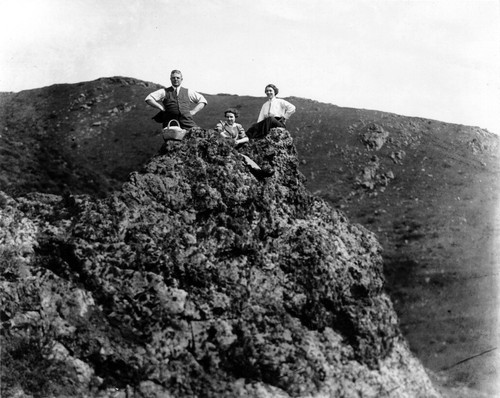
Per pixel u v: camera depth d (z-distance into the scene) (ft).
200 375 42.39
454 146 138.21
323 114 158.40
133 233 45.70
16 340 42.24
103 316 43.52
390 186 128.88
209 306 44.45
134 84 158.10
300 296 46.52
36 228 46.93
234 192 48.75
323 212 52.42
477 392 55.42
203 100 51.34
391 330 49.55
